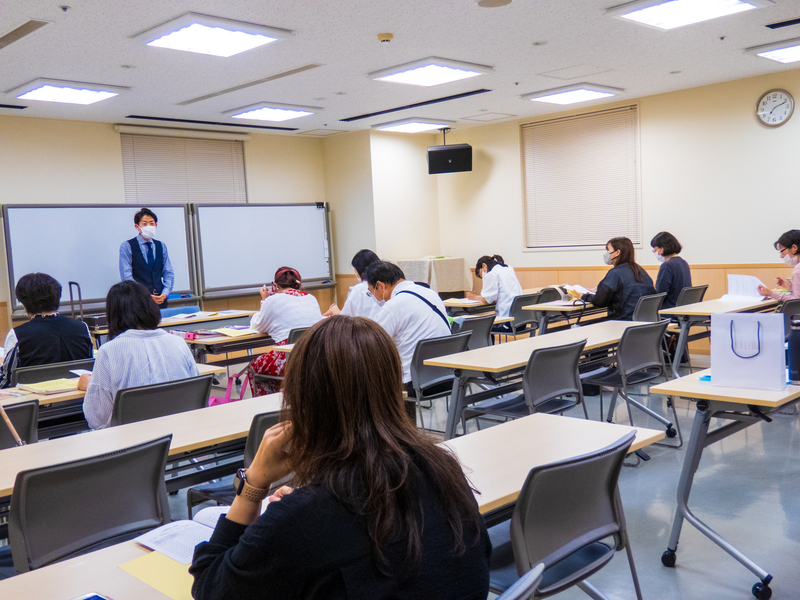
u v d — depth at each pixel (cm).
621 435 218
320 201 948
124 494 197
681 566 266
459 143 941
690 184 742
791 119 668
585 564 186
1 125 689
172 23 435
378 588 97
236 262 844
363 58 547
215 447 265
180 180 825
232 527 109
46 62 512
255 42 484
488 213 923
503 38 510
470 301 713
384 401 106
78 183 743
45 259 700
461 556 104
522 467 190
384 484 99
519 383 388
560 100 754
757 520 303
